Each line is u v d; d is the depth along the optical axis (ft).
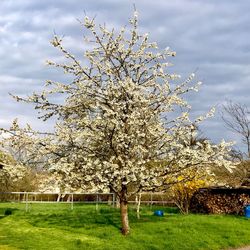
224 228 69.77
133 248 54.13
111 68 62.69
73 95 62.28
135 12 63.52
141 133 60.29
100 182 58.85
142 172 59.93
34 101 61.93
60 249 53.01
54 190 59.11
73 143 60.95
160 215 87.25
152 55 63.72
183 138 61.98
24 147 60.80
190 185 98.02
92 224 69.92
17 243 56.59
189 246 56.95
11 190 123.24
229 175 106.52
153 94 63.82
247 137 109.70
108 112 57.88
